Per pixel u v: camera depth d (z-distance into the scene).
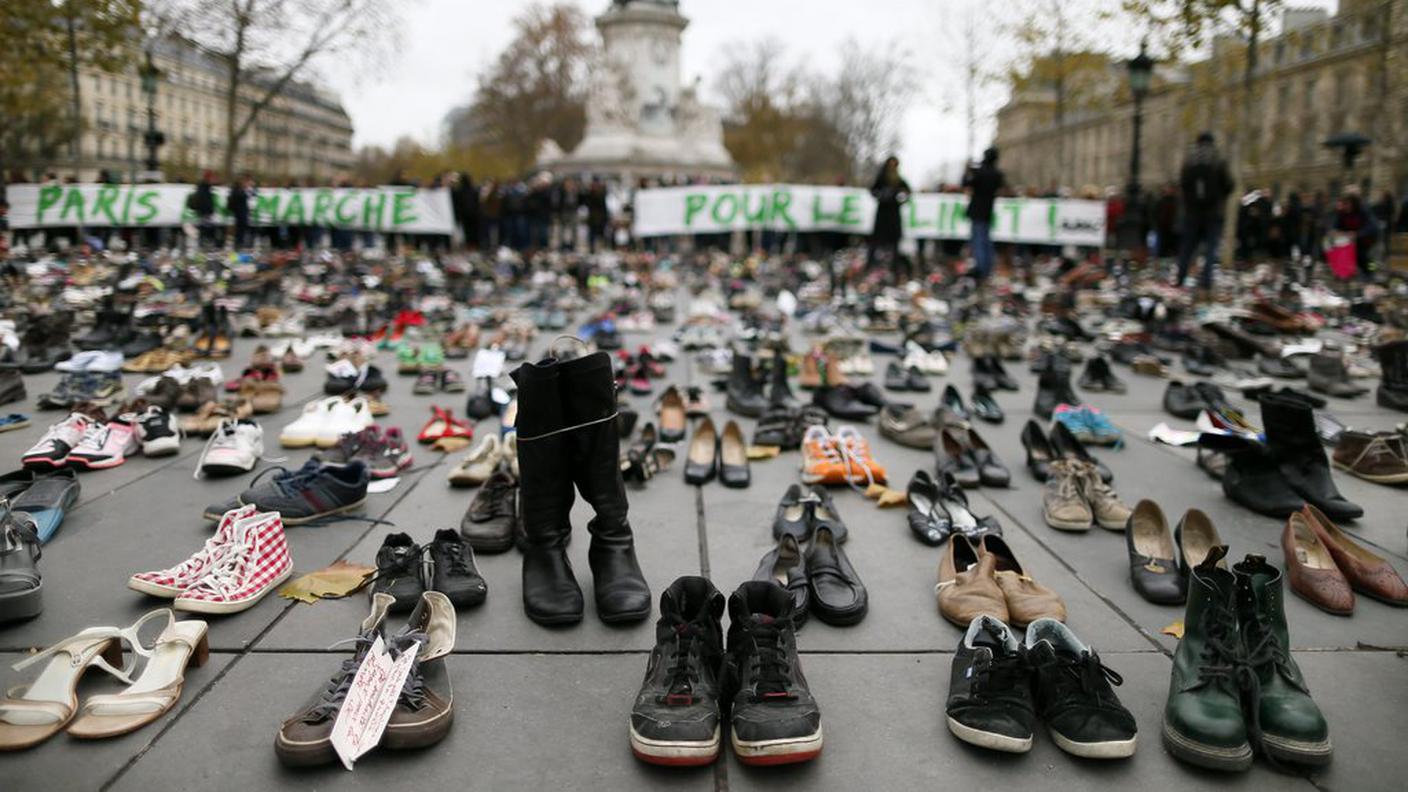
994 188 13.81
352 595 3.20
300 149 100.88
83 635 2.48
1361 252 17.25
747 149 68.38
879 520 4.18
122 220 18.25
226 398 6.07
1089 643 2.96
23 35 20.12
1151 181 65.81
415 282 12.42
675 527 4.01
